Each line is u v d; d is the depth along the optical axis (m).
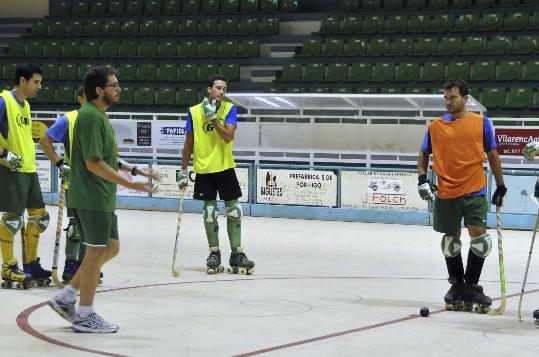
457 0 28.97
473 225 8.97
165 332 7.67
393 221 18.45
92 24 33.03
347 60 28.19
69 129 9.70
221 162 11.73
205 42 30.53
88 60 31.66
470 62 26.20
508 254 13.88
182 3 32.88
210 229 11.73
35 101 30.23
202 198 11.83
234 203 11.76
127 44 31.42
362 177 18.72
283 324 8.10
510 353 6.95
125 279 11.04
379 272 11.83
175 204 20.75
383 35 28.80
